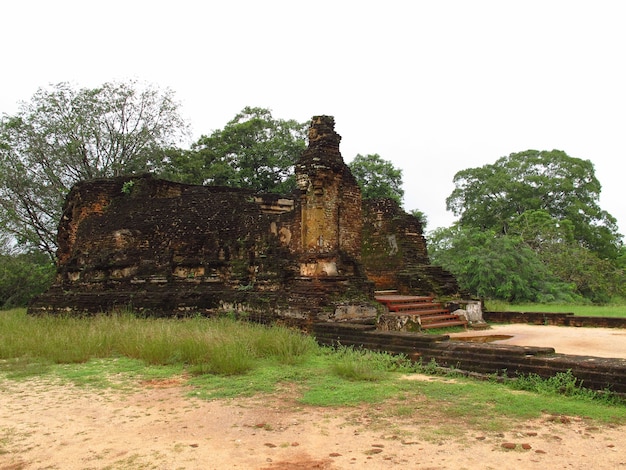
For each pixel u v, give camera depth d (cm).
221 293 1546
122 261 1825
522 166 4722
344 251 1422
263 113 3531
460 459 474
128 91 3172
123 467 473
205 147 3419
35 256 3372
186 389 773
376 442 525
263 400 699
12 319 1631
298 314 1269
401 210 1961
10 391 781
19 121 2900
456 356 859
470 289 2761
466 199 5034
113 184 2061
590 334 1384
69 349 1074
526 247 2911
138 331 1171
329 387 758
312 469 458
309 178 1366
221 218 1708
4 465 484
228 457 493
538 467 454
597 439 521
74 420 628
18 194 2844
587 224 4456
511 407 630
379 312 1370
